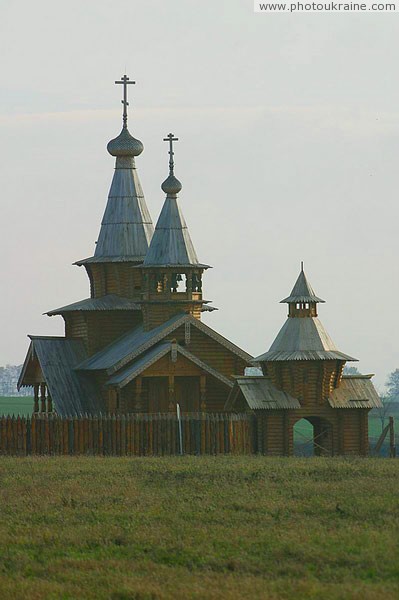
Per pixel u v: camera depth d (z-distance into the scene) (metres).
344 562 81.94
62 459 153.12
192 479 124.62
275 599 72.06
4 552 87.69
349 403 182.12
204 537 90.88
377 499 106.75
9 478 127.44
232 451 175.75
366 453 183.75
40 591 75.62
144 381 199.62
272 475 128.00
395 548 85.12
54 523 99.06
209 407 199.75
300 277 187.00
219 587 75.94
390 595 71.81
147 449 173.25
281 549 86.12
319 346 182.12
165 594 73.94
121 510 104.38
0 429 169.62
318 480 124.25
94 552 87.81
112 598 74.44
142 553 86.62
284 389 180.88
